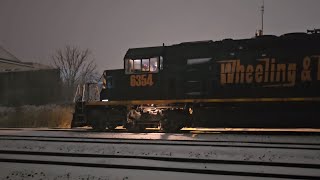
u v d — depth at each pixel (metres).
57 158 9.69
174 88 17.22
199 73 16.77
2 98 37.28
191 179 6.94
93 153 10.29
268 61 15.48
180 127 16.97
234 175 7.25
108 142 12.76
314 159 8.91
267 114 15.32
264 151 10.16
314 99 14.60
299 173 7.28
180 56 17.28
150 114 17.44
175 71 17.27
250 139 13.53
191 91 16.84
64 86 42.44
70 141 13.41
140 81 17.98
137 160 9.19
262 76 15.53
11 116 27.38
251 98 15.64
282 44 15.36
